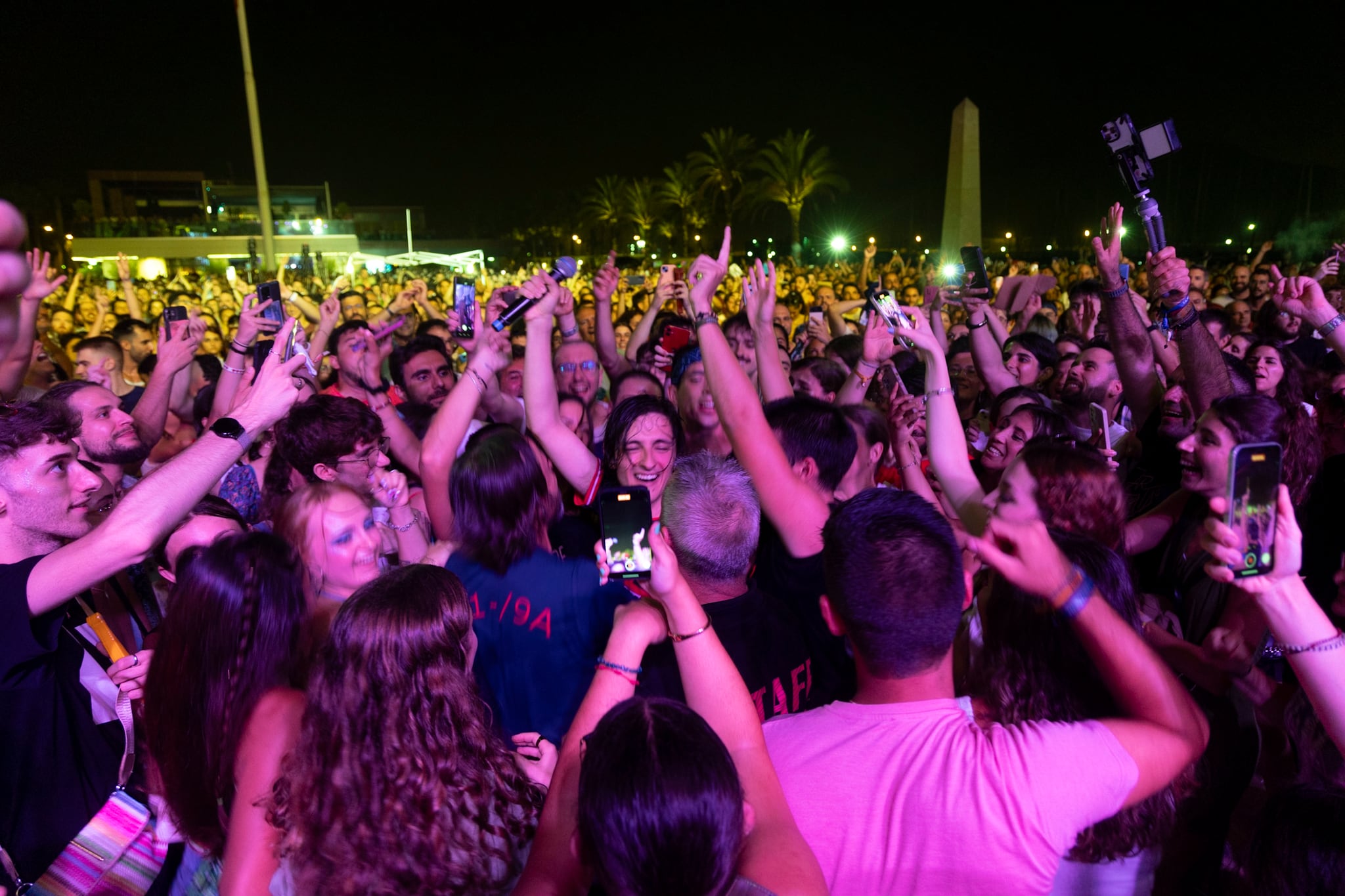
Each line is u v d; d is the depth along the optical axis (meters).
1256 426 2.60
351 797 1.56
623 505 1.63
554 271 3.21
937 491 3.74
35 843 2.04
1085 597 1.50
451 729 1.64
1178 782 1.85
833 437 2.72
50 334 7.01
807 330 7.68
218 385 3.83
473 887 1.60
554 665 2.33
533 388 3.21
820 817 1.48
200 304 12.34
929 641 1.53
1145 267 3.58
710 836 1.14
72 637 2.20
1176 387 3.62
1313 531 3.02
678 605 1.61
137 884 1.99
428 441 3.01
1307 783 1.62
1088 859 1.68
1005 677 1.81
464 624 1.78
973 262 5.00
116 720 2.21
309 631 2.10
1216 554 1.40
